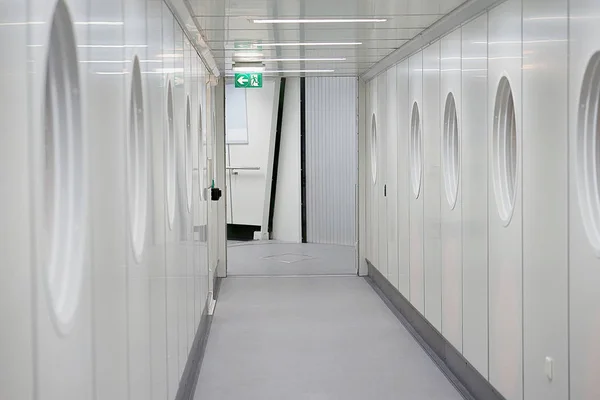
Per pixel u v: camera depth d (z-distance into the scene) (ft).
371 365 21.02
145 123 11.45
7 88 5.00
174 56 16.17
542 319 13.12
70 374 6.68
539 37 13.12
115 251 8.93
